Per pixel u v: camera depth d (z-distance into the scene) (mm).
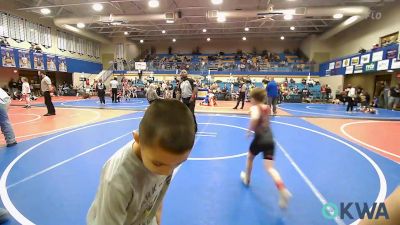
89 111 13016
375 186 4016
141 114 12086
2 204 3271
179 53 36031
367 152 6047
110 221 1057
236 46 34938
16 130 7961
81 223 2873
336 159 5441
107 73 29438
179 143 846
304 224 2918
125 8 20594
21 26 20938
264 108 3531
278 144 6719
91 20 20359
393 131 8867
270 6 17328
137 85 26234
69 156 5312
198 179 4203
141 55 35938
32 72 24469
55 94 26312
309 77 26734
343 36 26016
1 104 5797
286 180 4211
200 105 17938
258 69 28125
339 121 11094
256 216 3070
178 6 19828
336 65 24141
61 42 25781
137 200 1119
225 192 3715
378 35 19938
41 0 18781
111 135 7383
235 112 13602
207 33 29578
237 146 6402
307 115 12922
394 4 17969
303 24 24844
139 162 1037
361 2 17922
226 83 26141
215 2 14766
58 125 8922
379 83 20484
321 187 3947
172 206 3285
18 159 5074
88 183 3951
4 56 19125
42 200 3387
